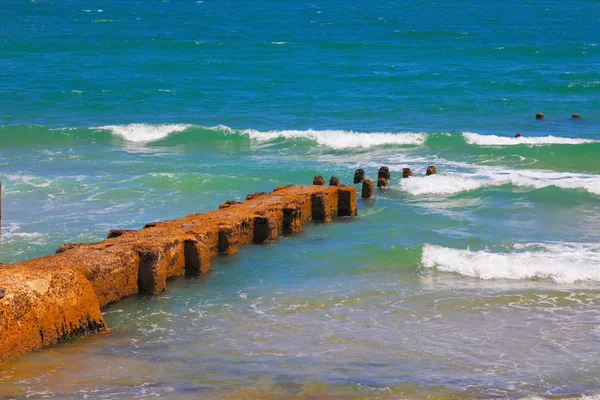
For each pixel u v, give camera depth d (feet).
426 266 61.16
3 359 41.50
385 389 39.24
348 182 92.68
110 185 86.28
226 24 297.53
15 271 45.11
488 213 78.59
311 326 48.70
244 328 48.21
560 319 50.11
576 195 84.69
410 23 300.81
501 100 151.84
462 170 98.68
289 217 69.92
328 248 65.62
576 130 128.26
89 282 47.52
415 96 155.12
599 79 172.65
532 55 209.36
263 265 61.05
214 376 40.73
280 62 195.00
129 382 39.78
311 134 119.55
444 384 40.06
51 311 44.32
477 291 55.52
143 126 123.24
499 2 412.16
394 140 116.98
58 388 38.81
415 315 50.85
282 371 41.50
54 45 224.33
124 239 56.59
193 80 171.01
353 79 172.45
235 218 65.36
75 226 70.95
